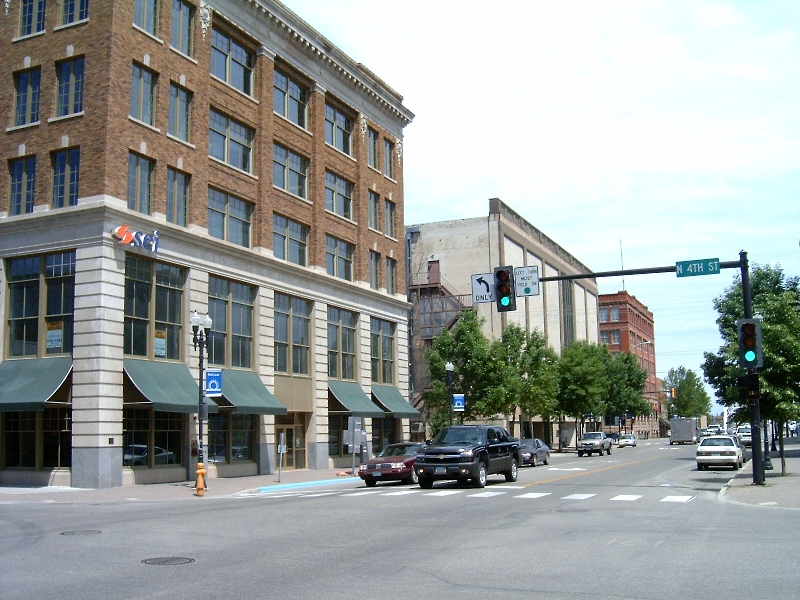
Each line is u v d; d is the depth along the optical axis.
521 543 13.47
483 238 71.75
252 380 36.16
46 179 30.23
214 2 35.72
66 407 28.98
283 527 15.86
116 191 29.48
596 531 14.99
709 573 10.65
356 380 46.03
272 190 39.03
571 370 72.81
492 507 19.77
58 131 30.20
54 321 29.47
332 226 44.47
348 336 45.94
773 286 48.94
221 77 36.72
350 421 36.59
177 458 32.06
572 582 10.06
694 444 92.31
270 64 39.62
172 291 32.34
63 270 29.58
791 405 28.80
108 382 28.25
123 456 29.45
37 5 31.73
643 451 70.69
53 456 29.05
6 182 31.12
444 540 13.86
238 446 35.75
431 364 58.34
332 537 14.30
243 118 37.53
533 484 28.08
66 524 16.59
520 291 24.95
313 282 41.84
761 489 24.00
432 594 9.34
